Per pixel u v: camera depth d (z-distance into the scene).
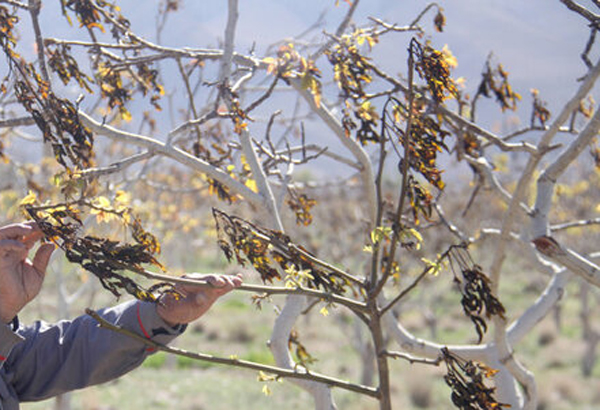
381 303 3.13
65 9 2.42
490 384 6.76
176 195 10.10
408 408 15.98
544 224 2.45
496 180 3.29
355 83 2.61
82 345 1.59
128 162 2.48
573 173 17.00
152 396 16.41
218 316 26.78
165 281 1.45
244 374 19.73
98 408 15.07
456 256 1.62
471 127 2.84
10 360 1.61
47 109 1.77
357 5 3.05
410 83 1.59
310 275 1.61
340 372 19.05
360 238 14.22
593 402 17.53
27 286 1.47
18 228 1.42
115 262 1.37
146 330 1.56
